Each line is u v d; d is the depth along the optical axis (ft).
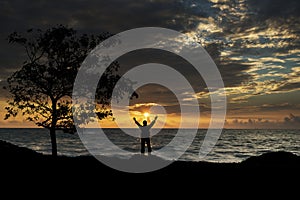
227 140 426.10
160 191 53.47
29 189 53.21
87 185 55.72
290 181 58.95
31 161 69.77
